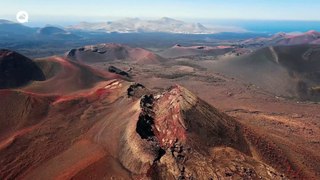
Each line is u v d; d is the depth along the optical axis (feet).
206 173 144.46
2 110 230.68
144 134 170.40
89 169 156.15
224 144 168.35
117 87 272.10
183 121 170.40
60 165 171.73
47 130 211.20
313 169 176.24
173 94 193.67
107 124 201.46
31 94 248.52
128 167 154.61
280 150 182.50
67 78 343.26
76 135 203.10
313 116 313.32
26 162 180.34
